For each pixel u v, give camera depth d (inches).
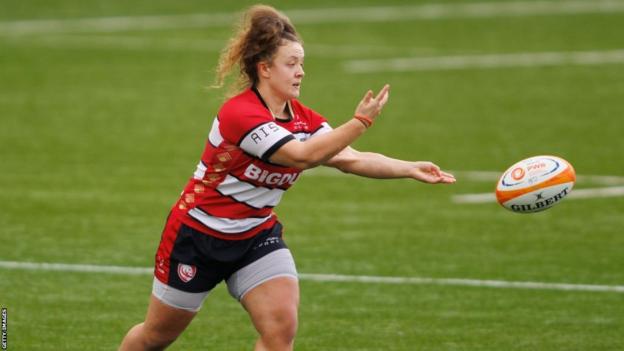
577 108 2504.9
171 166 2014.0
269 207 902.4
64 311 1241.4
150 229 1601.9
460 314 1245.7
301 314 1243.2
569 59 3053.6
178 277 904.9
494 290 1333.7
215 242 892.6
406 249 1509.6
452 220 1665.8
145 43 3272.6
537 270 1413.6
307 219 1669.5
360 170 949.2
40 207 1716.3
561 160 965.8
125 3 3848.4
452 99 2615.7
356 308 1266.0
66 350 1119.6
